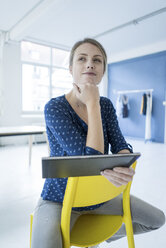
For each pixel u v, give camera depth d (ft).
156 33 17.87
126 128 23.48
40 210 2.43
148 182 8.36
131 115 22.89
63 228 2.07
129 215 2.64
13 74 18.43
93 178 1.93
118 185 1.87
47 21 15.44
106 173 1.77
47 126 2.52
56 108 2.40
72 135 2.26
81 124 2.64
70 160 1.51
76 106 2.66
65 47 22.08
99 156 1.58
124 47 21.91
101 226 2.55
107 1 12.60
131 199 2.84
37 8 13.26
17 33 16.24
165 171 9.95
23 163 11.46
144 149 16.07
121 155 1.65
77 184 1.90
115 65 24.72
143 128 21.84
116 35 18.35
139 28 16.74
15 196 7.06
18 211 6.01
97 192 2.05
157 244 4.50
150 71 21.08
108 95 25.82
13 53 18.31
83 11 13.92
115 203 2.83
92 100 2.19
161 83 20.17
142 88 21.90
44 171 1.55
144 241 4.61
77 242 2.25
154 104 20.77
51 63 22.56
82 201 2.03
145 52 21.43
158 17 14.64
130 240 2.65
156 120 20.62
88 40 2.64
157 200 6.67
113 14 14.35
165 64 19.79
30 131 7.72
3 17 14.98
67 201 1.99
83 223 2.63
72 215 2.57
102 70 2.71
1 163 11.44
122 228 3.10
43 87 22.88
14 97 18.62
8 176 9.15
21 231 4.97
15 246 4.38
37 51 22.85
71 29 17.17
